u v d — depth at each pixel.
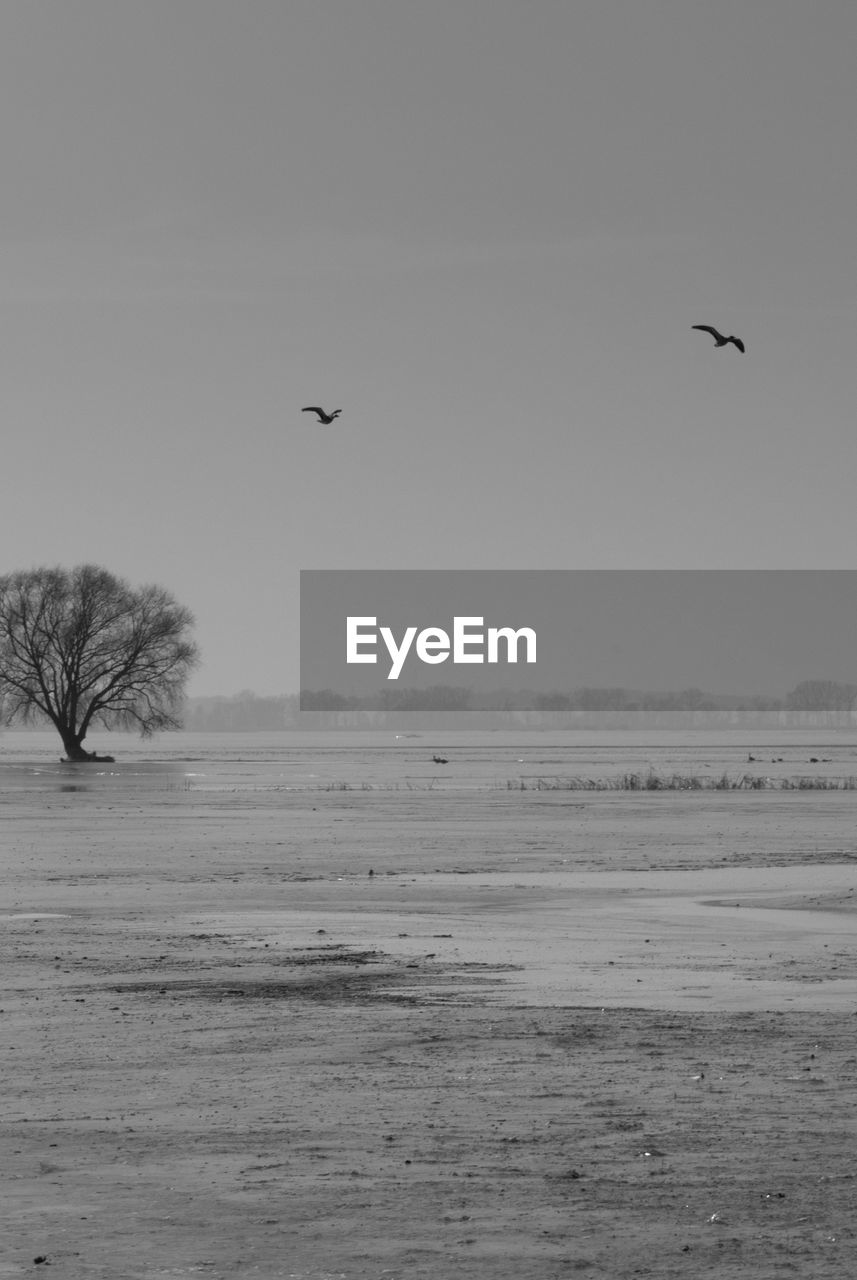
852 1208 10.07
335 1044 15.96
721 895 32.06
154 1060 15.23
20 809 69.69
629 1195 10.42
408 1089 13.79
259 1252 9.34
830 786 87.88
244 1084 14.09
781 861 40.97
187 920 28.03
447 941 24.72
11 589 138.88
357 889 33.97
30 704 140.62
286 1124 12.53
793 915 28.23
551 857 42.88
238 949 23.86
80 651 138.50
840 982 20.08
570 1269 8.98
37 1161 11.48
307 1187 10.71
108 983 20.36
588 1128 12.26
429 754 186.62
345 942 24.66
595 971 21.20
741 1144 11.70
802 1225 9.73
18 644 139.00
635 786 87.94
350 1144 11.87
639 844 47.69
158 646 140.38
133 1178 11.00
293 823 59.16
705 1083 13.88
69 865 40.88
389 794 83.38
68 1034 16.62
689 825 56.75
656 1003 18.44
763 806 69.25
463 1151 11.61
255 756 179.50
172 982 20.42
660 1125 12.32
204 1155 11.60
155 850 46.16
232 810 68.50
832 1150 11.50
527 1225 9.80
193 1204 10.35
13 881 36.34
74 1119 12.80
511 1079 14.16
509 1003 18.48
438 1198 10.41
